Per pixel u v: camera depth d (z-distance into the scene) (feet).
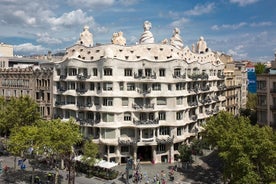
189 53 393.70
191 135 353.72
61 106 346.13
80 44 355.77
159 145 331.77
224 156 205.87
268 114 288.51
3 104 361.51
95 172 291.99
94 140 317.63
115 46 334.85
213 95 421.59
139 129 319.47
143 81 319.47
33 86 397.39
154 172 301.22
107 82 315.99
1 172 294.05
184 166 318.86
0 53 563.48
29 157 336.08
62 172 302.04
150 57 336.08
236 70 534.37
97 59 332.60
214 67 420.36
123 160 326.24
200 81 378.32
